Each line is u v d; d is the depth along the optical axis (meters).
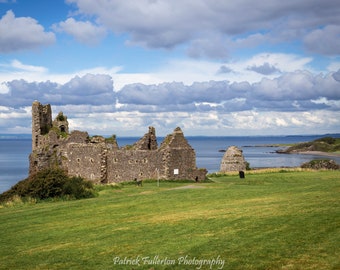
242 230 23.11
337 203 27.88
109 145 65.06
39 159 73.19
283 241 20.36
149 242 22.83
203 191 42.44
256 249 19.62
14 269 20.58
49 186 46.31
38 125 78.62
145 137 63.47
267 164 178.38
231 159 87.56
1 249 24.64
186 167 61.16
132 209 34.44
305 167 87.44
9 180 120.38
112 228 27.31
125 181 59.34
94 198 43.72
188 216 28.67
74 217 32.88
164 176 59.91
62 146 74.00
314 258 17.72
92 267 19.78
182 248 21.08
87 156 63.22
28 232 28.62
